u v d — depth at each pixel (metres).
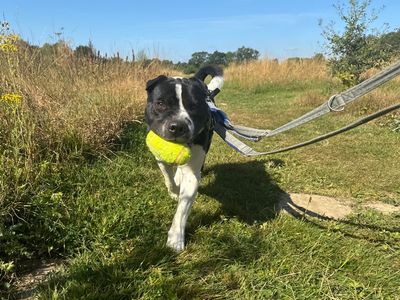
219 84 1.23
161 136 0.93
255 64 5.54
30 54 1.62
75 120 1.41
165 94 0.95
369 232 1.13
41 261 0.92
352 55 3.59
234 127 1.10
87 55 2.23
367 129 2.35
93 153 1.38
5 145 1.14
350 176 1.58
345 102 0.73
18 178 1.01
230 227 1.07
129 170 1.35
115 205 1.08
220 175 1.50
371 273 0.91
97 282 0.81
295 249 0.99
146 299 0.77
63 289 0.78
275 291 0.83
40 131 1.26
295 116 2.91
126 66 2.67
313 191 1.43
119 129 1.64
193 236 1.00
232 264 0.91
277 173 1.58
